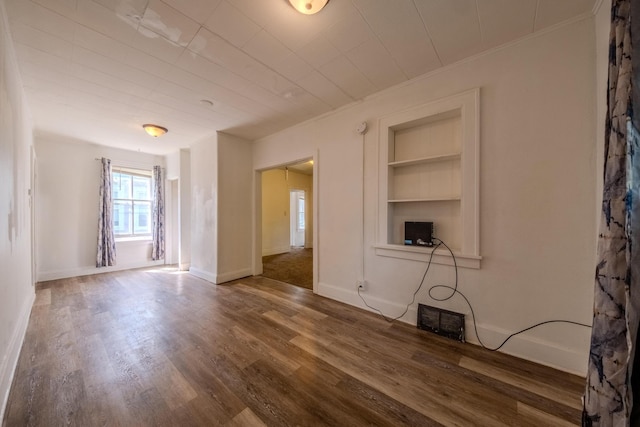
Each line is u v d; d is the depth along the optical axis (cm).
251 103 289
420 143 254
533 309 182
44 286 370
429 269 232
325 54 201
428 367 175
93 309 281
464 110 209
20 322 213
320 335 221
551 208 175
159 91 258
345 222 300
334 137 311
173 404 141
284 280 407
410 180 260
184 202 490
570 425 126
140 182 532
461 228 212
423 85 234
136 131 381
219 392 150
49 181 408
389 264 260
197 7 153
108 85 245
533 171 181
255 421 129
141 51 195
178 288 361
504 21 168
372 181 275
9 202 176
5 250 163
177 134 401
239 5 152
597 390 91
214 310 278
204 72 225
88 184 447
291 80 240
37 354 190
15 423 127
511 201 190
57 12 155
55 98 270
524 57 183
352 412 135
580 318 166
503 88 192
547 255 177
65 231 423
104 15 159
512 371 169
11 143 183
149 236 538
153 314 267
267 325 240
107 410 136
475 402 142
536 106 180
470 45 192
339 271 307
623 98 88
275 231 686
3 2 146
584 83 163
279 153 390
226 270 400
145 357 187
